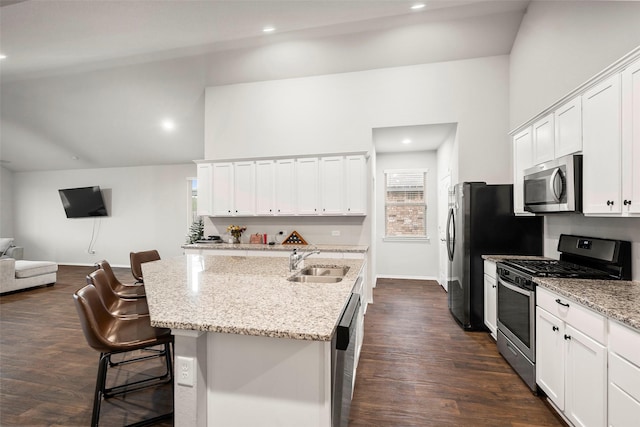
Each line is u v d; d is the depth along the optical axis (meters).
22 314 3.91
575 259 2.52
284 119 4.61
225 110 4.81
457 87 4.03
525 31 3.40
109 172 7.58
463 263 3.32
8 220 8.06
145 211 7.39
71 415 1.90
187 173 7.20
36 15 3.15
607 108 1.78
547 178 2.35
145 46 3.89
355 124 4.37
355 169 4.16
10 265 4.85
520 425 1.80
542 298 2.01
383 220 6.00
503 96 3.90
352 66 4.25
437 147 5.54
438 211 5.58
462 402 2.03
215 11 3.15
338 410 1.22
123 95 5.11
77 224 7.81
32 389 2.19
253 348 1.22
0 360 2.64
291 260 2.28
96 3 2.96
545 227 3.12
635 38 1.92
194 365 1.19
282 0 3.00
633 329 1.27
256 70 4.43
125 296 2.31
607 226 2.17
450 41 3.77
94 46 3.87
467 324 3.29
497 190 3.27
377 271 5.99
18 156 7.26
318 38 3.79
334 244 4.49
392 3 3.13
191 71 4.50
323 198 4.25
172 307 1.35
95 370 2.46
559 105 2.29
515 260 2.81
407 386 2.21
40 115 5.82
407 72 4.20
